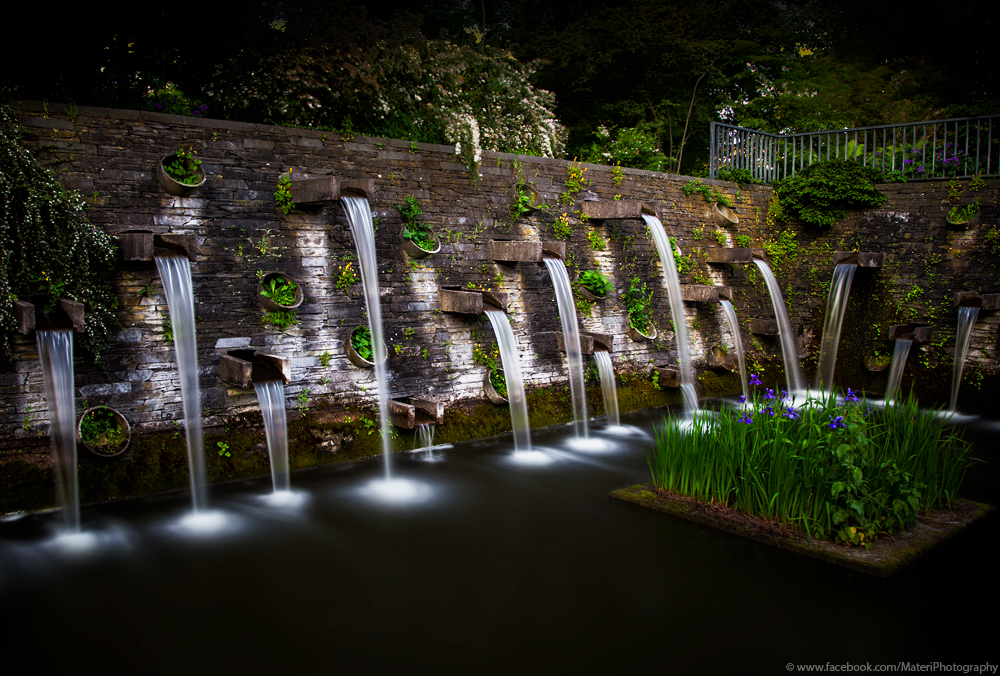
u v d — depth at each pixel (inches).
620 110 679.7
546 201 405.1
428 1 550.9
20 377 236.5
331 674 150.4
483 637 165.6
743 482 235.5
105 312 253.9
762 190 534.6
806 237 524.1
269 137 301.0
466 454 326.0
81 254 245.8
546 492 271.0
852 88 717.3
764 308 523.5
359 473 294.0
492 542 221.6
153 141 271.3
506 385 364.8
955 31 700.7
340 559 208.7
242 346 288.4
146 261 263.9
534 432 370.3
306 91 358.9
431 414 318.7
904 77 705.0
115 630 167.8
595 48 658.8
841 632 167.2
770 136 561.3
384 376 315.9
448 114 385.1
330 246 315.9
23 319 223.0
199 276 280.1
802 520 221.8
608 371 400.2
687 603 181.2
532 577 196.5
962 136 609.6
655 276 456.1
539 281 395.2
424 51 400.8
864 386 488.1
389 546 218.7
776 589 188.1
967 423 401.7
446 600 183.6
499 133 436.8
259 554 211.5
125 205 264.1
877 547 208.7
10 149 232.4
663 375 436.1
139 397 261.6
